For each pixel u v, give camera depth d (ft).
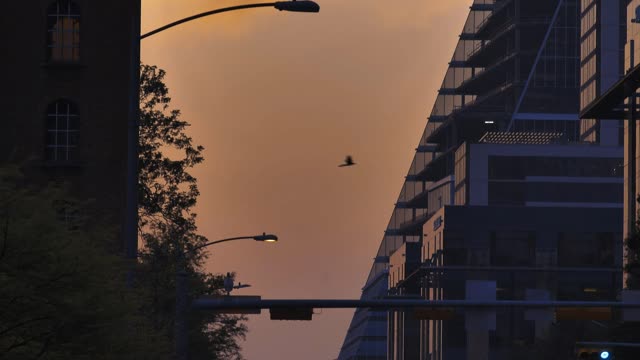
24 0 458.50
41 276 194.90
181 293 240.94
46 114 457.27
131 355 226.58
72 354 205.05
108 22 460.14
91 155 455.22
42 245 195.42
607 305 267.59
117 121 457.68
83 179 453.99
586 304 268.00
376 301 261.44
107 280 217.15
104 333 209.56
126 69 459.73
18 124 455.22
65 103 458.50
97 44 458.91
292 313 255.50
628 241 536.42
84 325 202.28
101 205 451.53
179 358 240.73
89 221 347.56
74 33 460.14
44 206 205.26
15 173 211.82
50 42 460.14
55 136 457.68
